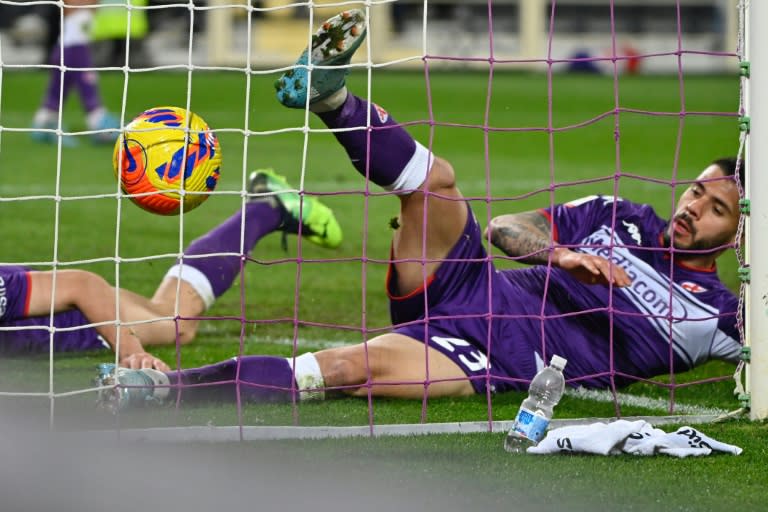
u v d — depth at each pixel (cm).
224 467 1079
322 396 1376
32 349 1630
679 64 1368
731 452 1172
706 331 1452
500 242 1501
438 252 1441
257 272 2353
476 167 4016
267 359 1346
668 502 1000
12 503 952
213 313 1988
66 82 4403
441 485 1032
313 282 2277
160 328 1650
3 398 1349
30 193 3234
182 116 1330
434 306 1447
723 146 4606
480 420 1309
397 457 1130
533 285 1487
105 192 3300
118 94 5922
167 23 8538
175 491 998
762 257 1304
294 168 3847
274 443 1188
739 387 1388
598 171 3931
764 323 1309
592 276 1386
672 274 1413
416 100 5969
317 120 5131
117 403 1212
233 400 1343
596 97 6341
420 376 1380
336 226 1988
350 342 1805
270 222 1861
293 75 1323
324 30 1316
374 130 1373
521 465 1109
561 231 1519
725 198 1430
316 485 1023
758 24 1295
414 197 1416
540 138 4866
